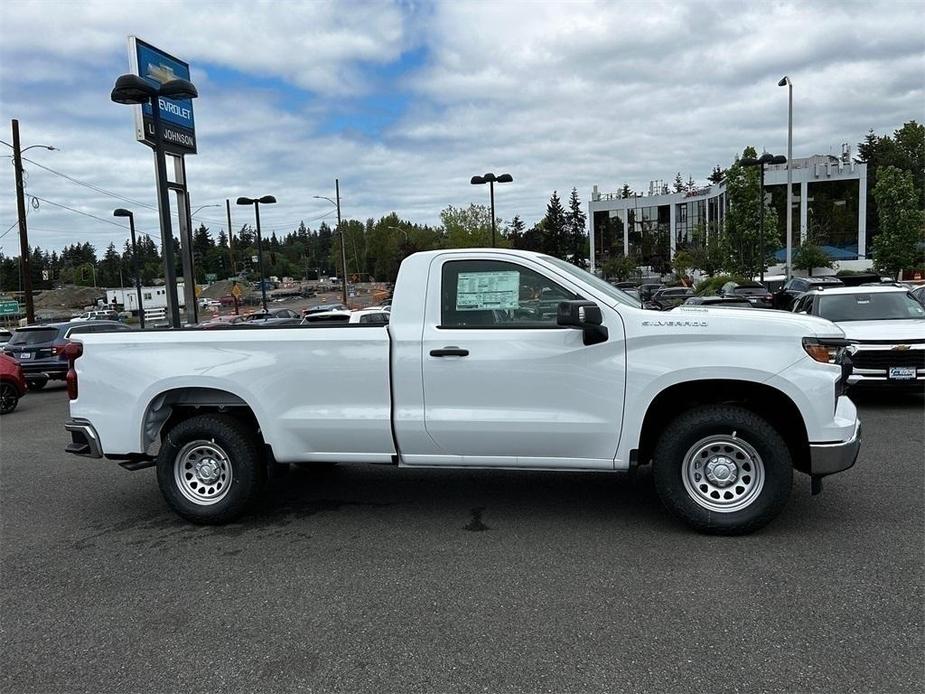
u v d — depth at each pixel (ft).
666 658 10.82
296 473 23.00
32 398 54.90
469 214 197.57
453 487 20.86
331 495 20.43
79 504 20.86
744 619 11.97
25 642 12.12
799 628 11.61
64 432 35.65
